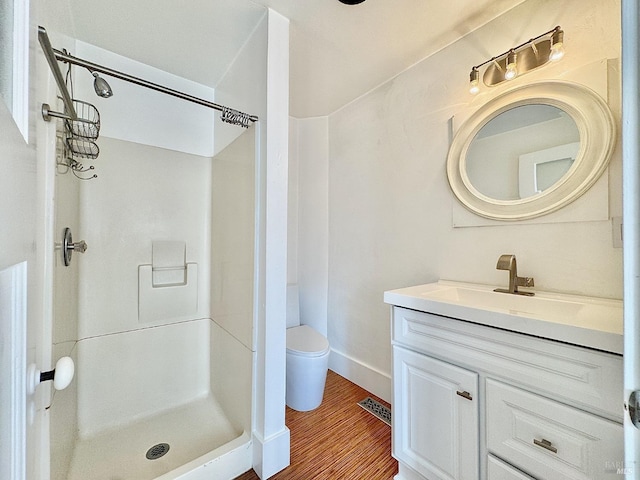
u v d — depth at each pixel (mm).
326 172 2410
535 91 1210
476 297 1324
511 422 900
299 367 1723
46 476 837
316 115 2416
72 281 1314
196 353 1916
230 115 1351
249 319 1400
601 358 739
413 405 1189
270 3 1260
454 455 1039
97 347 1559
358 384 2082
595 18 1068
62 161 1063
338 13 1320
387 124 1896
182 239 1877
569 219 1124
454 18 1354
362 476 1257
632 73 386
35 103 562
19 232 441
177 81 1841
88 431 1506
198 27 1409
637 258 385
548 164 1182
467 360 1017
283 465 1296
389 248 1884
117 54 1621
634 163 386
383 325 1919
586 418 760
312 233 2447
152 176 1763
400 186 1809
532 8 1228
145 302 1722
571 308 1056
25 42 480
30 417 526
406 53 1611
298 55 1626
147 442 1463
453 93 1517
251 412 1342
